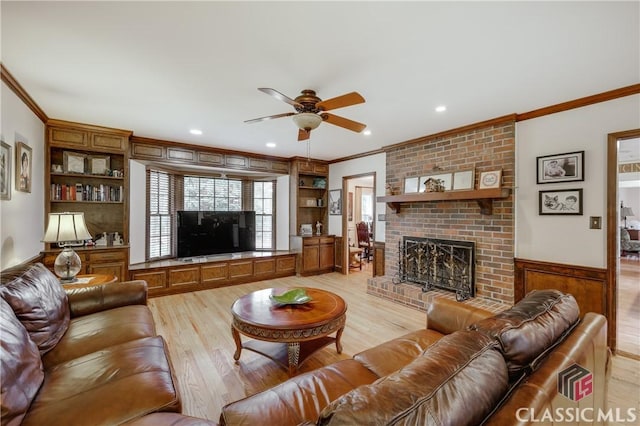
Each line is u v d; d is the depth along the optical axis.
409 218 4.27
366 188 8.40
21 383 1.15
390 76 2.28
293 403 1.21
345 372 1.46
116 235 4.01
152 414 1.09
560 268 2.88
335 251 6.01
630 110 2.49
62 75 2.28
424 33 1.74
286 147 4.82
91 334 1.81
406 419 0.64
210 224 5.23
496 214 3.31
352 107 2.94
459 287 3.62
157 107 2.97
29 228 2.89
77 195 3.70
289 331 2.04
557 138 2.90
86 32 1.74
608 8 1.52
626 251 7.75
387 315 3.49
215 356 2.50
